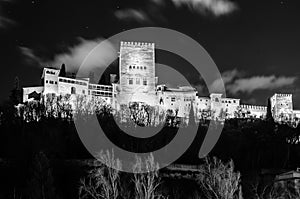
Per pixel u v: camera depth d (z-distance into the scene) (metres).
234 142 132.62
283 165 121.12
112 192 69.62
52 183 75.44
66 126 135.88
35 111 161.12
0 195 85.88
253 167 115.62
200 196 82.31
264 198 85.69
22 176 94.94
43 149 109.25
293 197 83.62
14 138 117.94
